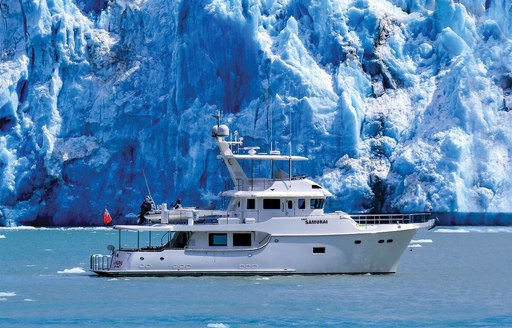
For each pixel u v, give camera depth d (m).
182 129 186.12
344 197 179.38
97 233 170.75
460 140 180.50
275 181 87.81
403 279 92.81
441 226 184.25
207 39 186.62
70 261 115.75
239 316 72.69
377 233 87.69
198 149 184.25
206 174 184.25
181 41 188.00
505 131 182.75
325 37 192.00
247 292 81.50
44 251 131.38
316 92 184.00
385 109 189.38
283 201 87.50
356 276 88.75
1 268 106.50
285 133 182.50
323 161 182.50
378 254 88.56
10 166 186.50
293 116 182.50
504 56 189.50
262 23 192.00
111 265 89.69
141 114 190.75
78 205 188.00
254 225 85.88
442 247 139.50
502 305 79.00
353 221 87.50
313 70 186.75
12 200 186.88
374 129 186.75
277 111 182.62
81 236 162.75
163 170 189.00
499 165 180.62
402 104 191.12
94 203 188.25
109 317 72.62
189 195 184.62
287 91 183.75
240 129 185.00
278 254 86.19
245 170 182.50
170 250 86.88
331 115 183.50
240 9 186.50
